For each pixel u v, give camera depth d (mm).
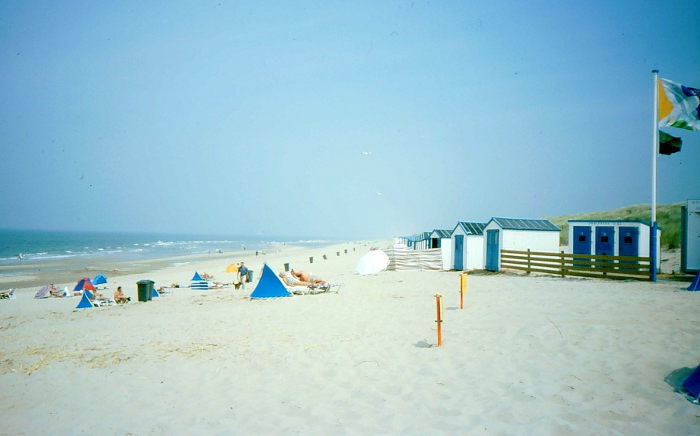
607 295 11086
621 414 4355
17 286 33344
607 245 18719
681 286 12742
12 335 11445
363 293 15148
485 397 5082
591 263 16438
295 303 13703
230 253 84688
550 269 19562
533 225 22109
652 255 14188
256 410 5273
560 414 4477
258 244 160125
